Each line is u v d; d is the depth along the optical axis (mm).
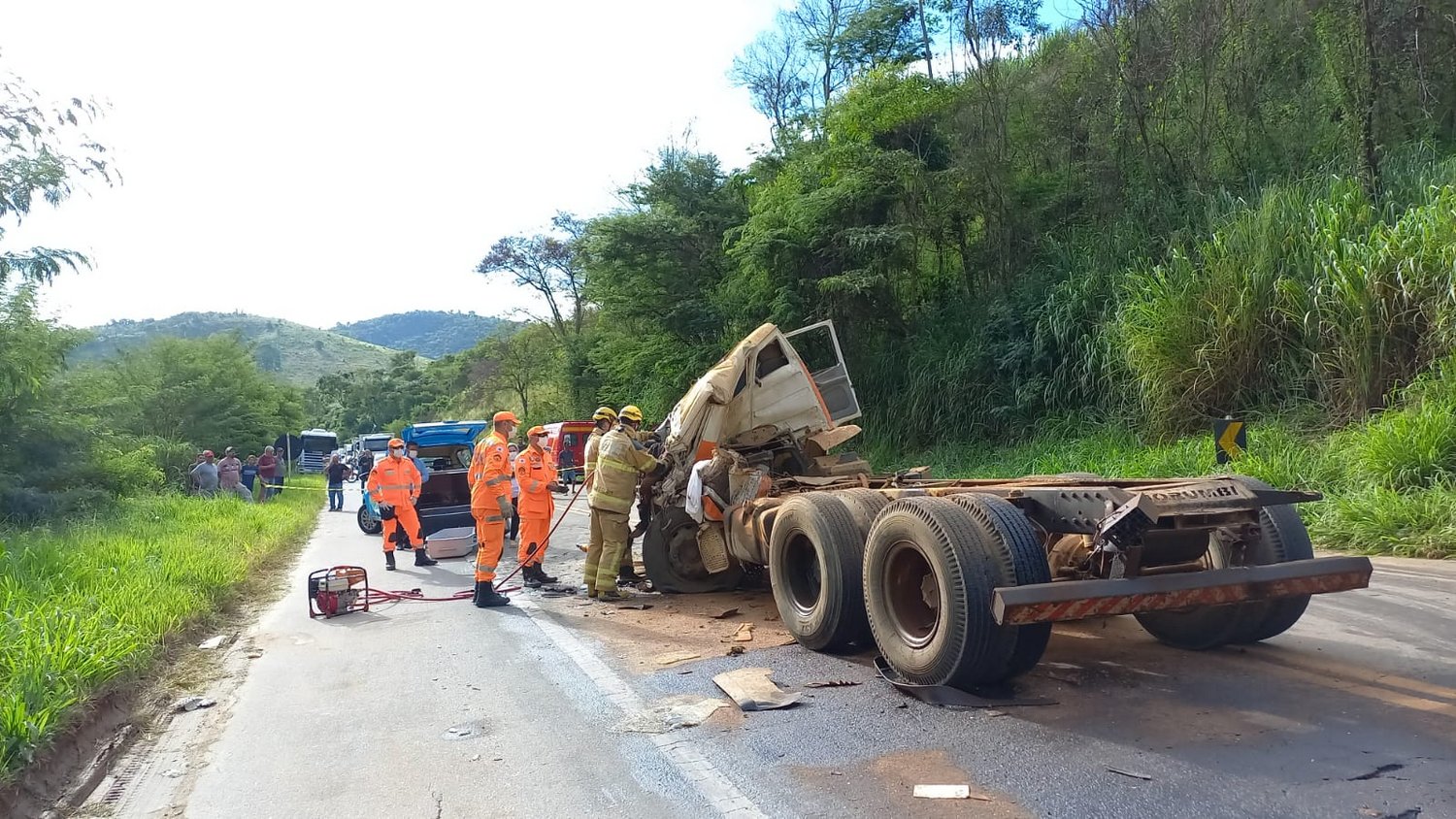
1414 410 10219
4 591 6961
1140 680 4984
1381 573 7582
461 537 12688
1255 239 13117
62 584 7809
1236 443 10961
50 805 4168
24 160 9805
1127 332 14125
